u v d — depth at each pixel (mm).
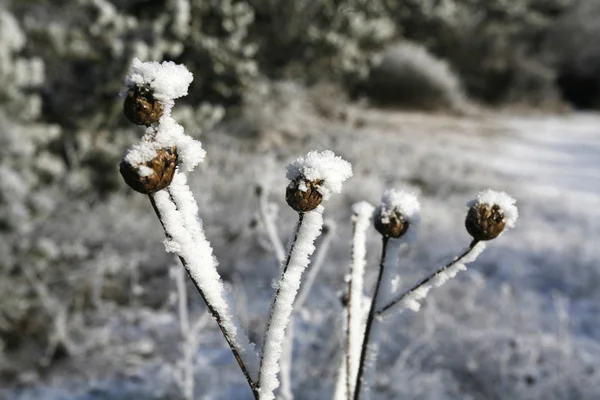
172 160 924
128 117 899
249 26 11047
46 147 6727
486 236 1165
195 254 1000
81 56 6762
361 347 1438
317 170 981
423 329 3934
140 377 3584
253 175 6898
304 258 1030
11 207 4430
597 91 21609
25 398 3436
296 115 9914
